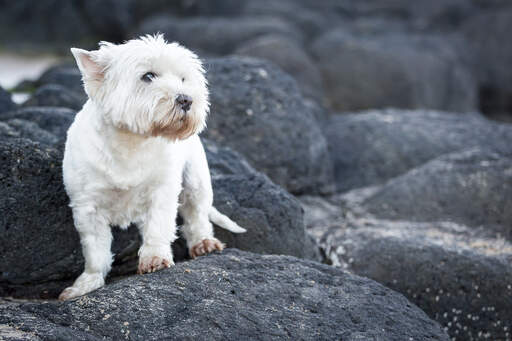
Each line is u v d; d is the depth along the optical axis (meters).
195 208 5.25
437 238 6.70
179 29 19.14
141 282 4.36
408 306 4.67
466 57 19.97
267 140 7.86
